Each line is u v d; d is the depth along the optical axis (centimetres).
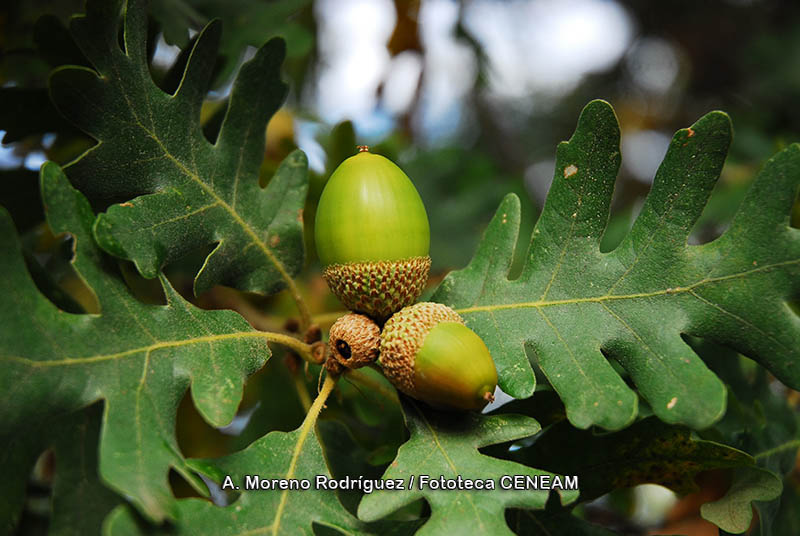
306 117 29
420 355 15
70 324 14
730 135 15
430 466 15
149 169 16
